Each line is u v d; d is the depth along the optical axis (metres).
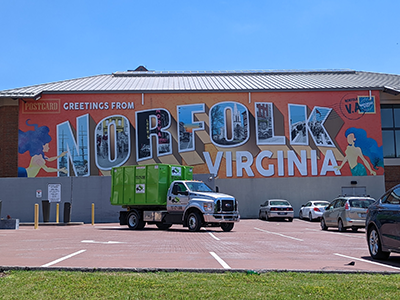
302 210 34.28
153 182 22.16
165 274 7.87
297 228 24.27
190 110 38.31
